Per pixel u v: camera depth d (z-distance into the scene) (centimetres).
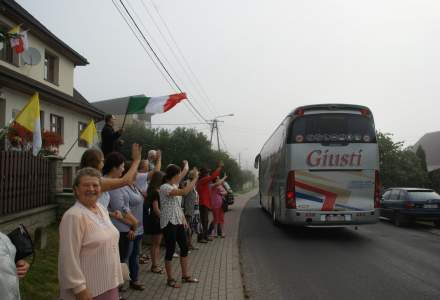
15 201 890
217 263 857
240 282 698
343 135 1230
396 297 634
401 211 1577
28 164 958
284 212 1257
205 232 1138
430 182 3234
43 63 2034
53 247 814
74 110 2355
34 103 1012
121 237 578
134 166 437
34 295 557
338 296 641
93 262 341
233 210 2514
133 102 1012
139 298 597
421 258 942
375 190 1220
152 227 737
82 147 2486
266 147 2172
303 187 1221
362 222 1212
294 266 861
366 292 662
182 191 657
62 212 1085
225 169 4756
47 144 1462
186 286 666
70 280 323
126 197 586
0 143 1099
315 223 1212
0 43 891
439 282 724
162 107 1011
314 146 1226
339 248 1082
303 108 1234
